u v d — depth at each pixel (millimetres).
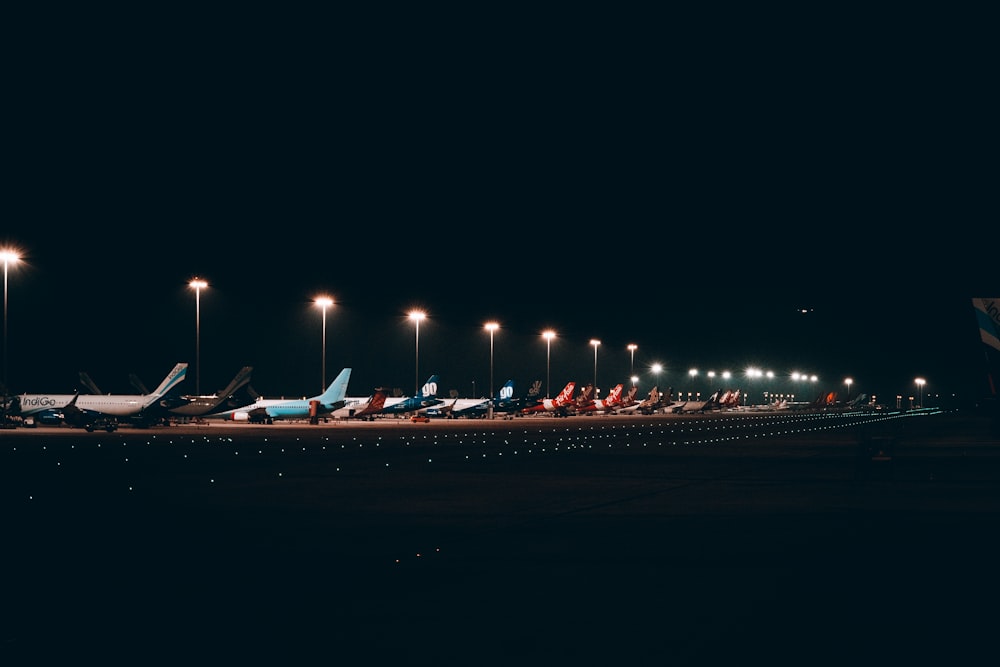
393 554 18578
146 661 10797
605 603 13969
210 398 111875
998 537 21219
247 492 31797
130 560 17766
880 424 125250
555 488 34062
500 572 16578
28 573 16328
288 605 13781
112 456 51688
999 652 11172
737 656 11008
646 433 93312
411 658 10938
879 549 19406
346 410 137500
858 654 11094
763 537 21219
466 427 112062
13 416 100625
